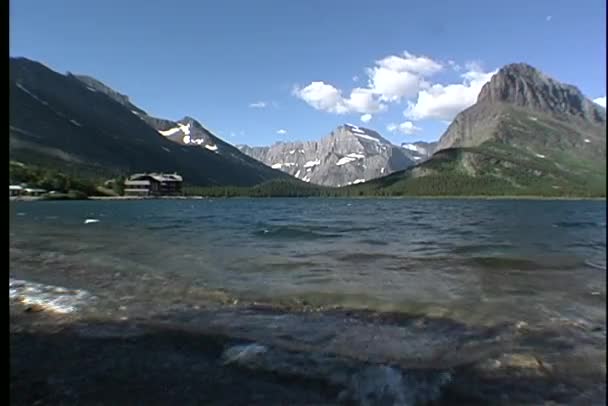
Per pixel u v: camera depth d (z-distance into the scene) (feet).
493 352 26.43
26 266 56.65
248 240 92.89
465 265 60.18
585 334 29.91
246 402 19.63
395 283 47.75
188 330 30.12
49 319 32.53
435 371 23.43
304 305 37.99
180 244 83.61
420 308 37.11
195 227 131.44
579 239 101.09
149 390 20.66
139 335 28.89
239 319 33.22
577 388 21.42
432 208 363.15
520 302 39.17
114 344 27.09
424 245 85.10
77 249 74.49
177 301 38.96
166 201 567.18
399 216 222.69
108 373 22.63
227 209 323.57
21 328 30.25
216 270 55.06
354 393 20.84
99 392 20.47
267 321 32.73
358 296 41.39
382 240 94.89
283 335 29.32
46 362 24.03
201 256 66.80
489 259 65.98
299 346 27.12
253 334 29.50
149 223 150.82
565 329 31.07
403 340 28.50
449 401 20.18
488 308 36.99
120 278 49.32
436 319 33.76
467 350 26.76
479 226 146.82
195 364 24.00
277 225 144.15
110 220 168.66
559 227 145.79
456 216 224.74
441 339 28.86
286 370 23.24
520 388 21.52
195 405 19.34
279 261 62.69
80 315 33.76
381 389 21.22
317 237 101.35
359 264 60.70
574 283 48.14
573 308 37.29
